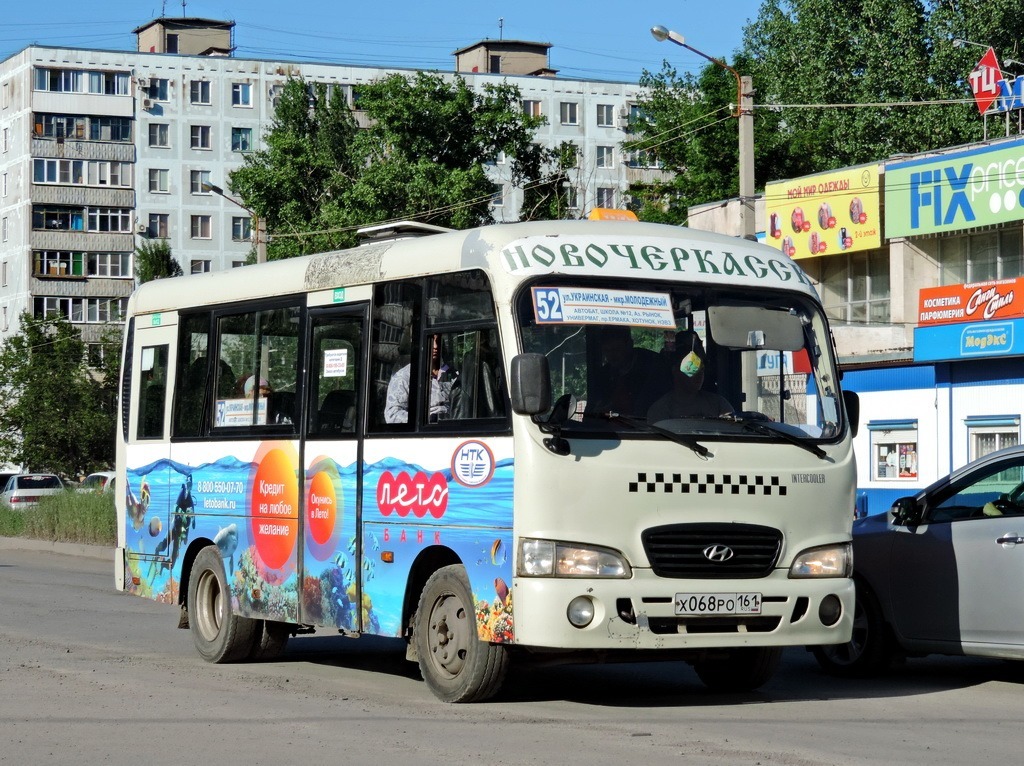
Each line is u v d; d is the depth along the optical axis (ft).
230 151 314.76
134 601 62.44
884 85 176.55
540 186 172.55
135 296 46.98
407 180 159.43
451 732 28.78
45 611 57.11
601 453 30.35
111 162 306.55
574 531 29.96
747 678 35.27
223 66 314.55
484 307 31.86
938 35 173.88
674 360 31.78
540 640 29.68
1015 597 34.99
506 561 30.42
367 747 27.09
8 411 241.55
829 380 33.37
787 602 31.37
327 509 36.55
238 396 40.98
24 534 114.52
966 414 97.35
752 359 32.60
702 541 30.76
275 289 39.70
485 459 31.24
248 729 29.25
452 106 163.32
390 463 34.35
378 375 35.17
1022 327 91.25
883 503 103.55
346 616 35.68
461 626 32.40
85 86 305.32
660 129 184.55
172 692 34.88
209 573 41.98
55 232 302.25
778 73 188.34
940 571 36.70
